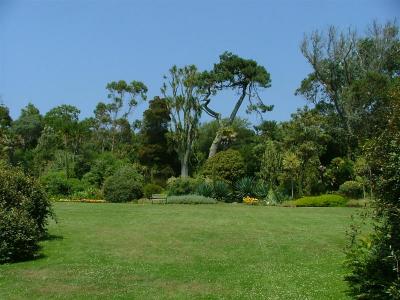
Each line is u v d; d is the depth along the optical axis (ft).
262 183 112.47
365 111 134.92
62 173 134.21
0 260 38.24
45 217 48.03
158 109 169.89
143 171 158.10
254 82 169.37
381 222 25.04
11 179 43.47
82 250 43.70
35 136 204.85
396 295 22.13
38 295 29.12
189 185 113.80
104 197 107.76
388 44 151.33
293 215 73.00
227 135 164.86
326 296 27.66
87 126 196.75
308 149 113.60
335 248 44.32
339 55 149.07
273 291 29.17
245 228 57.88
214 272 35.04
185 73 163.84
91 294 29.30
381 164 24.36
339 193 108.17
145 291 29.91
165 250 43.98
